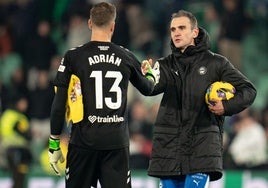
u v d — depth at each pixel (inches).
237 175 1593.3
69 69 948.6
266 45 2343.8
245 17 2208.4
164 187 997.2
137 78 959.6
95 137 938.7
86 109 942.4
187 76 986.7
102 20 952.9
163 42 2326.5
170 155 979.9
